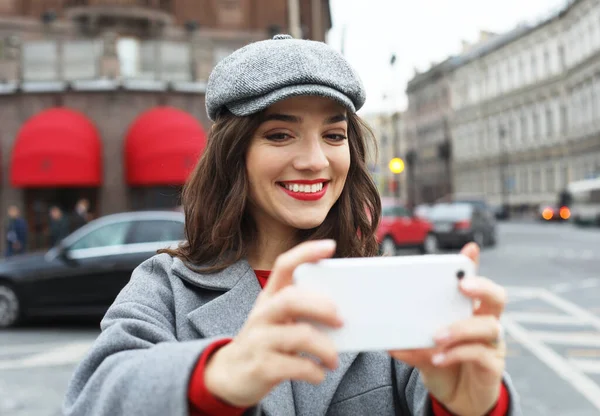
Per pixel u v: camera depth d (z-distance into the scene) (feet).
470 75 217.97
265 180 4.19
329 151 4.25
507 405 3.27
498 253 63.67
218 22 72.18
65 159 56.95
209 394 2.72
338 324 2.63
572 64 166.40
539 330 25.71
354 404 4.09
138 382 2.92
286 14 73.46
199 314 4.00
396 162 56.34
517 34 191.11
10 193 59.21
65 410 3.37
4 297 26.96
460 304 2.80
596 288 37.83
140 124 59.98
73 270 26.35
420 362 2.90
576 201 123.95
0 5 64.95
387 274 2.77
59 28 65.41
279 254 4.62
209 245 4.39
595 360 20.53
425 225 59.77
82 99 60.54
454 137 227.61
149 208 60.44
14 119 59.77
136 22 66.23
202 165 4.52
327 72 4.00
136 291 4.22
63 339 24.86
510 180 182.09
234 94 4.08
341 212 4.75
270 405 3.77
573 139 165.99
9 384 18.34
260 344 2.58
